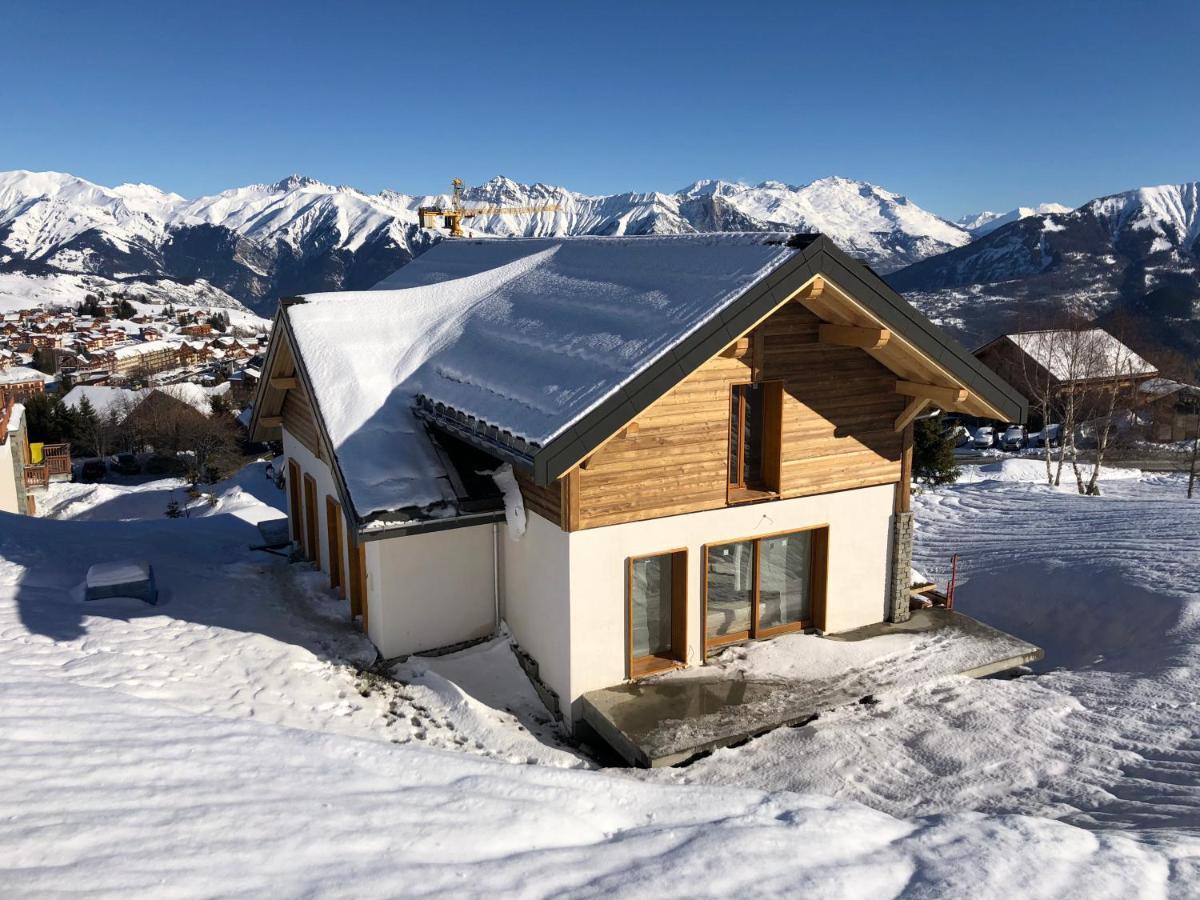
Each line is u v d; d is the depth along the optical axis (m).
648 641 10.12
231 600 11.96
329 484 12.59
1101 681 10.23
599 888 4.86
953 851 5.67
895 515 11.55
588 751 9.30
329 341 11.92
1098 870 5.40
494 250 16.94
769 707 9.28
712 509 10.05
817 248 8.85
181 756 6.23
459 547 10.67
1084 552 14.71
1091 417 37.25
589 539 9.31
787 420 10.41
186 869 4.52
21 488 31.44
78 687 7.82
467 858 5.13
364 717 9.05
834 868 5.32
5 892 4.02
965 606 14.57
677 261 10.62
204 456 60.50
